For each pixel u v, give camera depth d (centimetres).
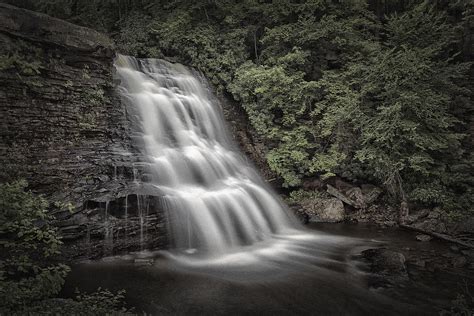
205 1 1752
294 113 1506
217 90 1625
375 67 1350
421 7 1506
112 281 734
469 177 1314
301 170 1445
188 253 946
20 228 625
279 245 1061
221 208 1096
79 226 809
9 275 646
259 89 1438
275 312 637
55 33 953
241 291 721
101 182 940
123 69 1307
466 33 1592
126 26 1780
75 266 786
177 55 1709
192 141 1359
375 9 1898
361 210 1377
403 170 1377
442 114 1325
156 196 930
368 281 789
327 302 684
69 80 970
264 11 1645
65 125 948
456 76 1398
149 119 1259
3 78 793
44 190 848
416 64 1286
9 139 810
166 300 665
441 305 679
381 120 1306
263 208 1238
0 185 662
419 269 867
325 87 1487
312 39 1502
